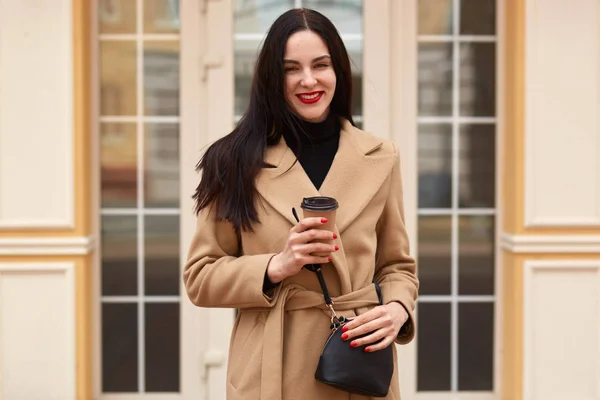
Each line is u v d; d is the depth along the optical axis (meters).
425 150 4.01
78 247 3.77
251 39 3.95
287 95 1.93
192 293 1.96
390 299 1.97
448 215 4.02
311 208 1.72
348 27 3.95
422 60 3.98
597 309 3.83
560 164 3.80
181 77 3.93
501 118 3.96
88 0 3.87
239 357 1.94
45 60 3.74
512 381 3.86
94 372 3.95
